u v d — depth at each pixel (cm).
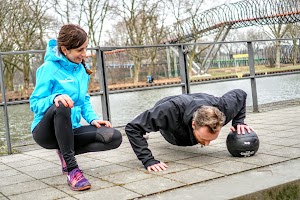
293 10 2198
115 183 244
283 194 215
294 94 747
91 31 2408
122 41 2688
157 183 236
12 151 416
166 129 284
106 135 269
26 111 744
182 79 554
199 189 216
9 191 247
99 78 487
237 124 299
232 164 270
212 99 288
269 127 426
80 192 231
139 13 2617
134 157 327
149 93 604
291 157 276
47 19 2294
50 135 257
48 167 315
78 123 279
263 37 3128
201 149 339
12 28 2161
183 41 2911
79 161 325
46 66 259
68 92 265
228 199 196
